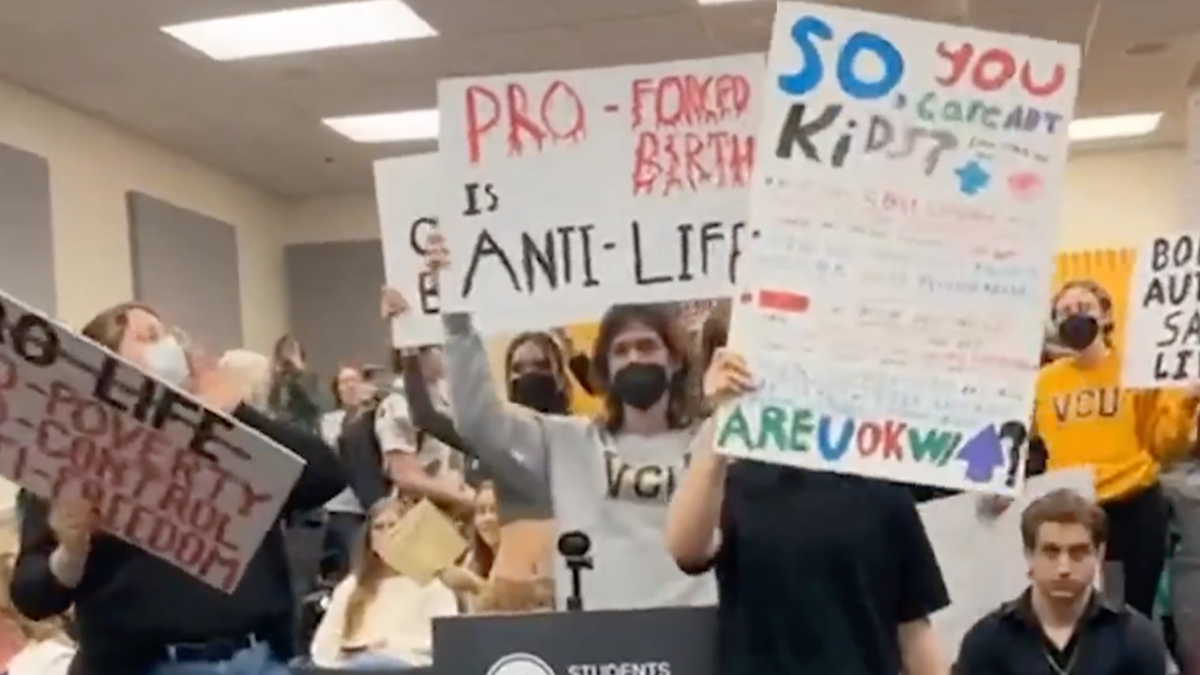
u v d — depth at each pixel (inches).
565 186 94.0
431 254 99.0
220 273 396.5
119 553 87.5
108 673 88.5
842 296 75.4
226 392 93.0
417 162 108.6
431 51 283.3
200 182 391.5
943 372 75.3
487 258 94.7
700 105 92.4
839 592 75.3
